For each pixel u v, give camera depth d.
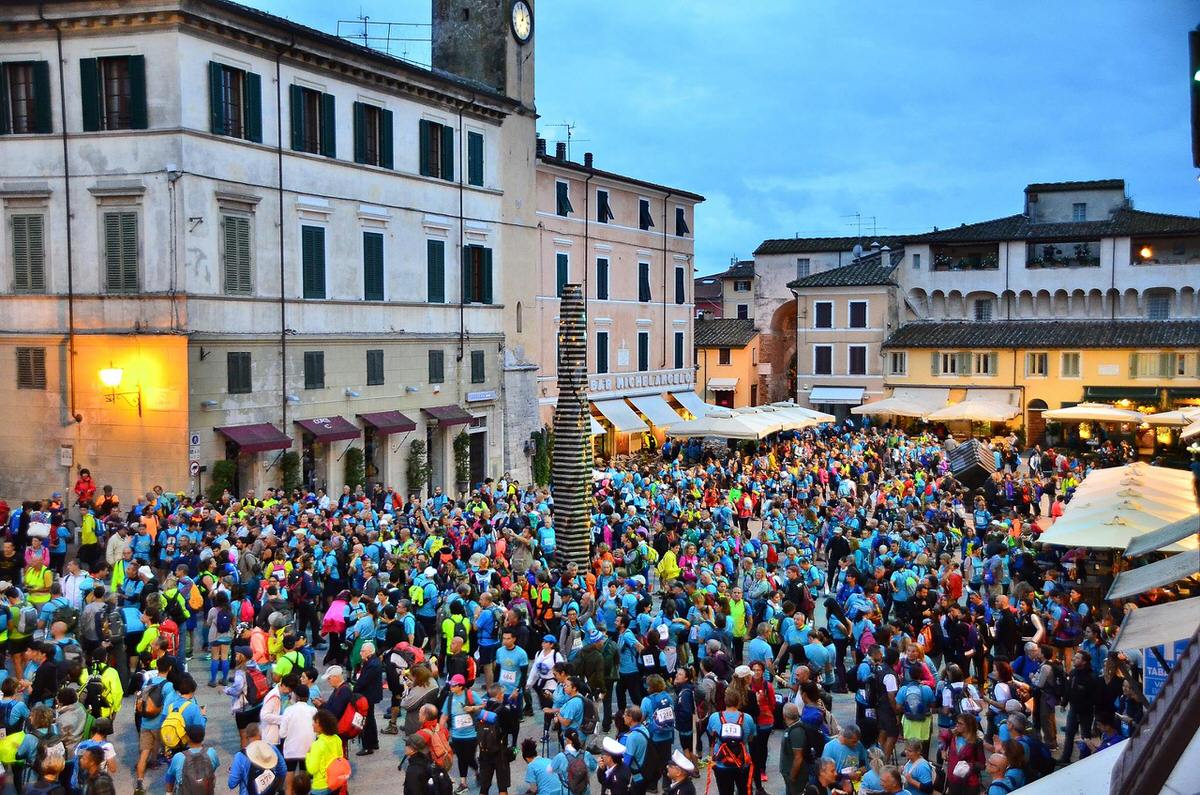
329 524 28.19
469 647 21.56
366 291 42.06
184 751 14.45
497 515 32.94
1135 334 67.12
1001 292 74.12
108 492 32.66
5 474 36.34
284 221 38.03
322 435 38.78
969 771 14.58
